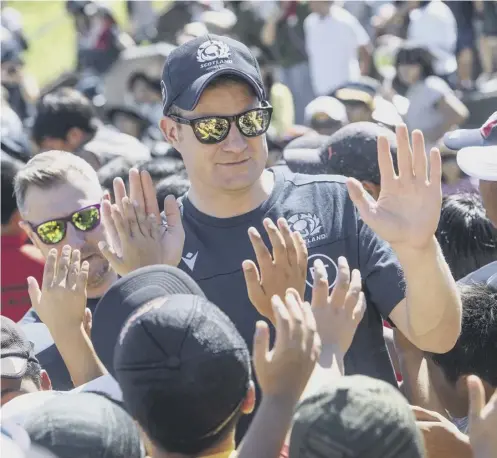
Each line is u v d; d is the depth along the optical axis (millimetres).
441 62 19094
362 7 23250
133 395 3928
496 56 19781
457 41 19797
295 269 4777
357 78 17609
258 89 5387
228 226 5508
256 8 19734
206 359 3895
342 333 4539
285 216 5520
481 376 5340
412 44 15969
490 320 5348
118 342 4078
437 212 4664
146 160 9406
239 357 3982
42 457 3818
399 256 4766
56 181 6586
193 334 3928
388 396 3715
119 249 5219
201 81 5309
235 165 5383
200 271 5449
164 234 5219
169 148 10586
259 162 5453
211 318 4016
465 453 4918
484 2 19734
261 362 4086
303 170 8125
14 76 19500
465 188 9273
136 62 16078
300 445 3645
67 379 6301
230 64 5348
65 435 3865
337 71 19375
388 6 22562
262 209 5531
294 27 19500
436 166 4680
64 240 6562
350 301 4582
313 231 5465
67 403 4004
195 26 18594
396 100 15781
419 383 6098
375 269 5352
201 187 5523
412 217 4684
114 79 16266
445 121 15406
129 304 4461
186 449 3967
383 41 21828
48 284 5359
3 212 8359
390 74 19562
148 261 5113
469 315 5363
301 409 3721
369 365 5383
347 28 19281
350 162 7566
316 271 4590
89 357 5363
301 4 19500
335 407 3650
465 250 6902
